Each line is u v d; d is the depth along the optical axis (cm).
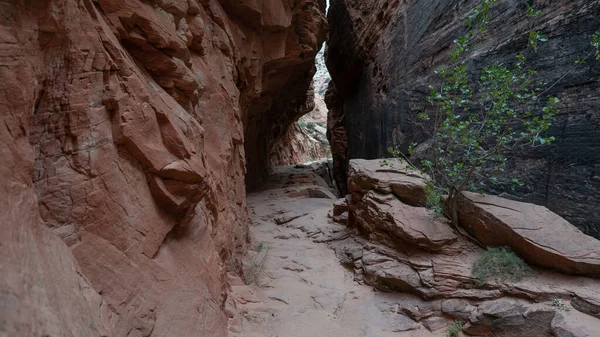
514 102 746
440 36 1112
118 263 302
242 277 733
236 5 992
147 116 372
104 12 404
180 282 377
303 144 4234
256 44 1163
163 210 392
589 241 545
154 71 483
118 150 340
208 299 418
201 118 617
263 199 1736
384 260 751
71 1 295
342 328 604
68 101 289
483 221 643
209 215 552
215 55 771
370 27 1798
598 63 580
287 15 1224
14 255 169
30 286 165
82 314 201
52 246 225
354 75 2095
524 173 702
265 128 2322
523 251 587
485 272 583
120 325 272
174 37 489
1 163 198
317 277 816
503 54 806
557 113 645
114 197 316
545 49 691
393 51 1507
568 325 457
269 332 557
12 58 225
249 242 952
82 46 305
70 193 278
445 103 694
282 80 1739
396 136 1370
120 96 343
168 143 396
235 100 857
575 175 601
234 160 841
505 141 620
